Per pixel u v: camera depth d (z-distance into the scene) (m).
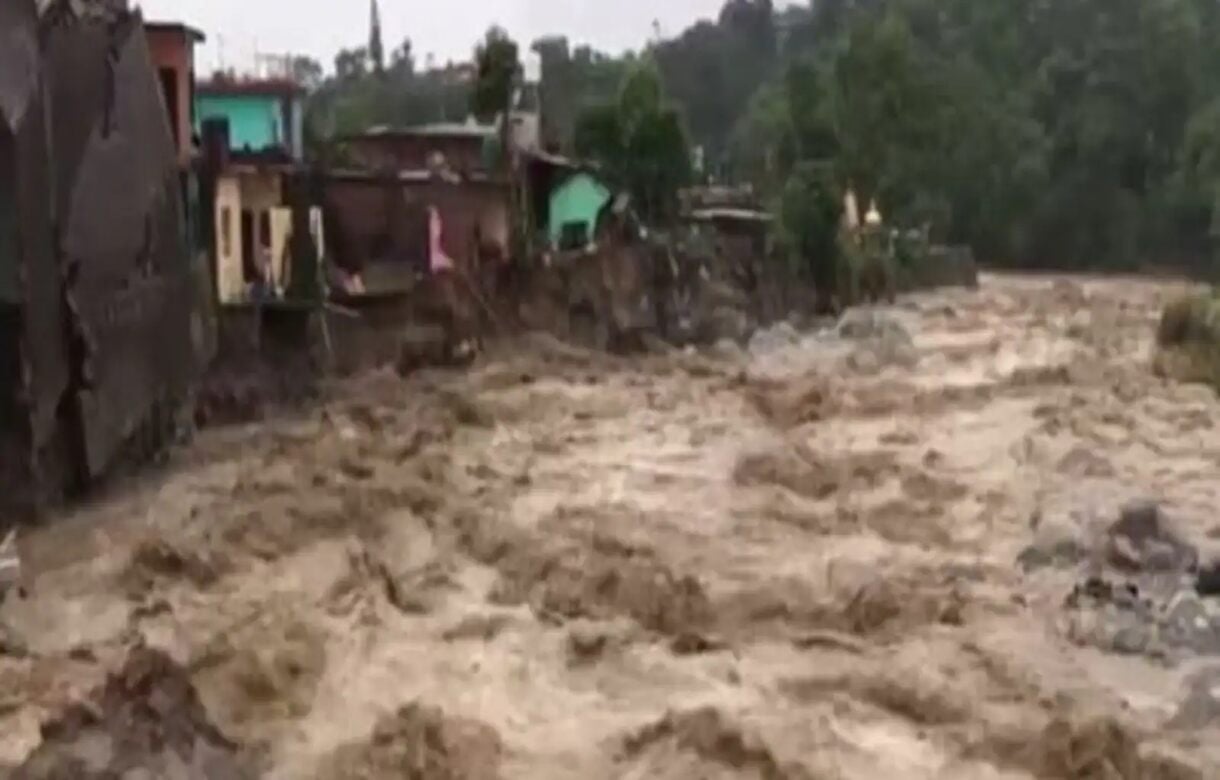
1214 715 22.89
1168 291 98.31
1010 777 21.08
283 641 24.53
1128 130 120.94
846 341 70.44
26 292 28.28
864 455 41.94
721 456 42.00
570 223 71.19
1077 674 24.98
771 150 116.06
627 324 65.88
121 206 33.31
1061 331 76.94
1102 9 135.00
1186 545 29.78
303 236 48.53
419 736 21.09
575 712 23.05
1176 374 59.06
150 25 44.69
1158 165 121.19
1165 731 22.52
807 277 85.94
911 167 112.94
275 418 42.47
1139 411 49.84
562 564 29.80
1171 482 39.03
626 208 73.12
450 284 55.09
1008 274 118.88
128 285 33.81
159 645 23.67
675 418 47.81
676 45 173.12
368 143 68.00
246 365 43.69
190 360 39.31
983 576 30.31
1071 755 21.30
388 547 30.92
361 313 50.47
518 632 26.38
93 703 19.23
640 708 23.22
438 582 28.88
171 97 44.94
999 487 38.06
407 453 38.75
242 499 32.66
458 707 22.97
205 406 41.47
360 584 27.88
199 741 18.77
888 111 112.31
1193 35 123.25
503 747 21.47
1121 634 26.33
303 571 28.89
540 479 38.34
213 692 22.39
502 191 60.81
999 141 121.94
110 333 32.50
